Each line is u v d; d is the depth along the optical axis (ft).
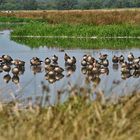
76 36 197.57
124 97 43.83
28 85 77.66
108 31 194.70
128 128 36.32
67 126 36.40
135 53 132.98
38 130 35.76
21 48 148.66
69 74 90.53
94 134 34.86
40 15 362.12
